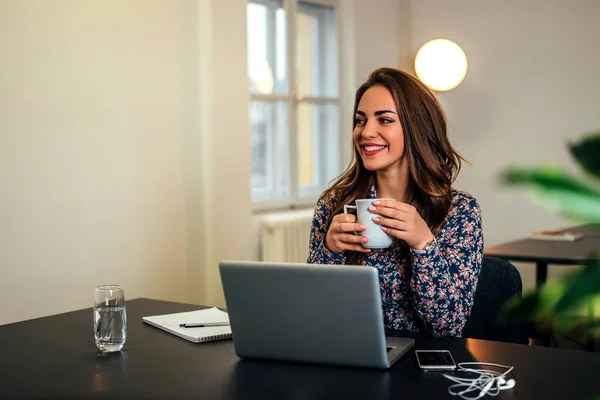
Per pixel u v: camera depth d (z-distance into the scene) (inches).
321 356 52.0
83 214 116.6
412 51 198.8
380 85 71.1
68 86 112.9
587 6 173.2
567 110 177.5
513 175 13.1
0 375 51.4
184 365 53.4
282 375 50.3
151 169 128.5
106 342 57.4
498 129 187.2
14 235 106.3
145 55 126.1
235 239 144.6
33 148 108.2
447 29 192.7
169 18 130.4
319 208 78.3
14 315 106.9
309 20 177.6
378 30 191.2
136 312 73.7
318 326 51.1
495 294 79.0
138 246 126.8
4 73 103.4
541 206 13.1
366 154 70.7
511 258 116.6
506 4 183.6
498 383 45.4
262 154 166.1
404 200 72.6
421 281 61.9
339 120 186.4
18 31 105.0
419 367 50.7
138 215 126.4
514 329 78.2
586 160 12.7
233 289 53.4
